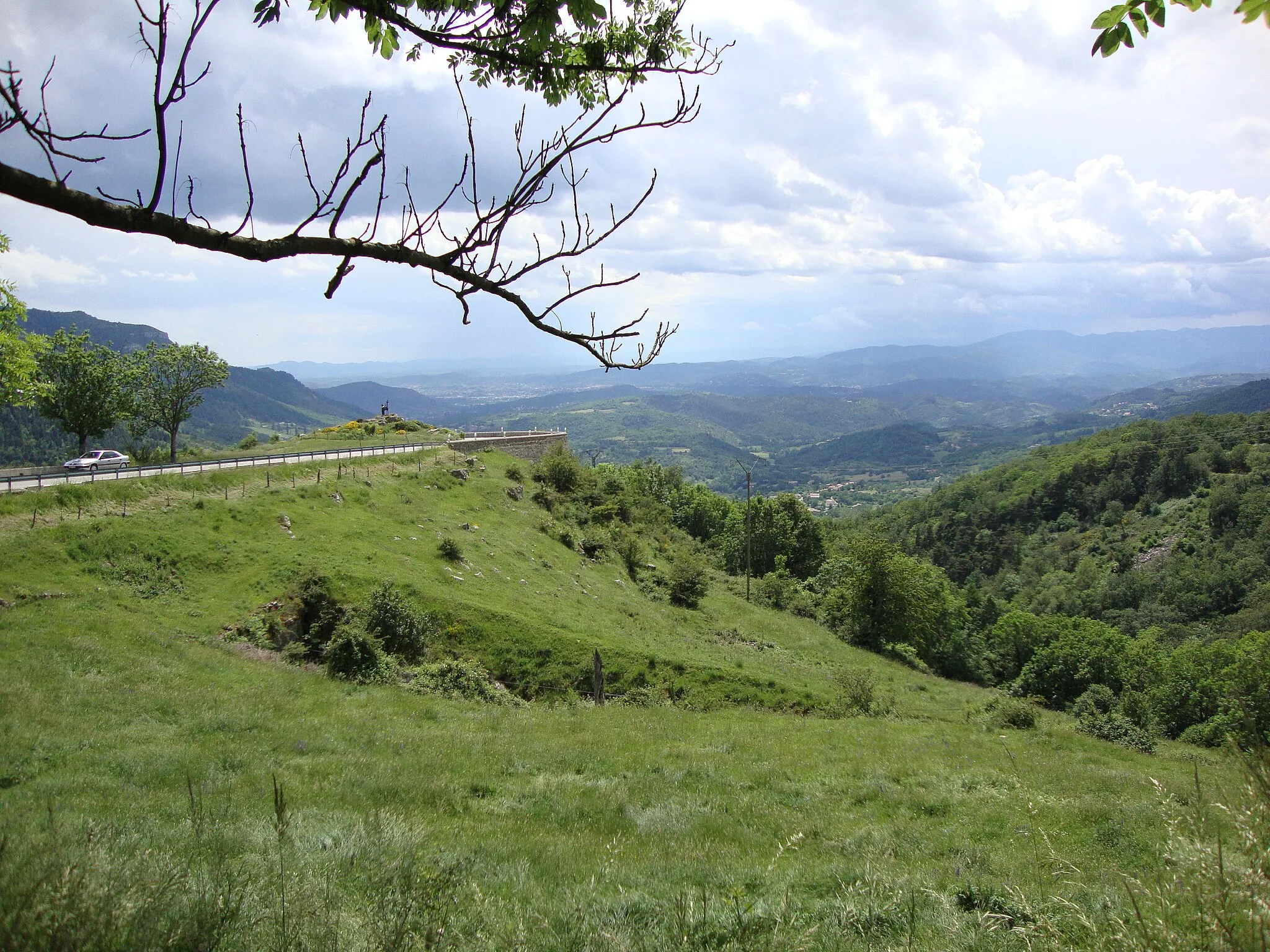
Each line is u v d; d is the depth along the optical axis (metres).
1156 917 5.11
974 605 106.69
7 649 21.62
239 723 18.36
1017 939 6.23
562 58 4.29
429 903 6.67
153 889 5.17
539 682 34.66
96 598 27.31
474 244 3.88
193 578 31.39
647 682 37.41
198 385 63.09
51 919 4.42
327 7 3.92
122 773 13.32
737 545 88.62
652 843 11.41
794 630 63.09
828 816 14.14
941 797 15.44
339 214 3.51
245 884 5.78
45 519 30.47
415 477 55.69
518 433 88.75
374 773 14.82
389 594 32.66
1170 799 5.74
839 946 6.43
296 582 32.94
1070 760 22.73
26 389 34.56
